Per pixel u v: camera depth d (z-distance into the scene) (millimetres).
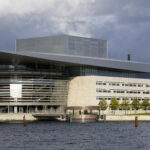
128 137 62688
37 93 107875
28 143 56312
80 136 64000
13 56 94375
